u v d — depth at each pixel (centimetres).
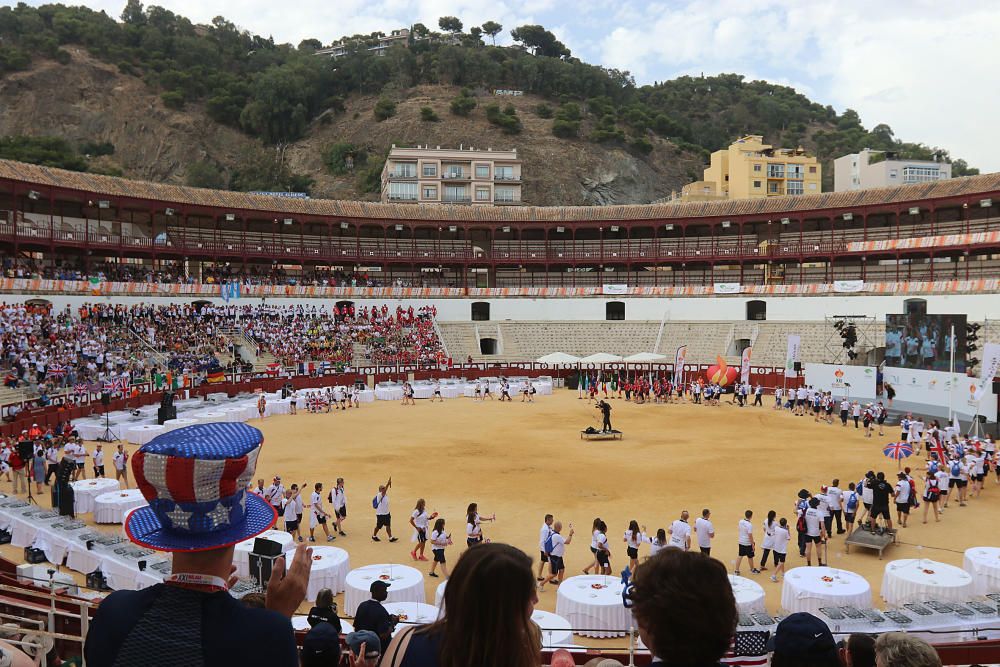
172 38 19562
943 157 15862
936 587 1811
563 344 8256
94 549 2102
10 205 6862
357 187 16625
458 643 361
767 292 7831
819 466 3594
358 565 2230
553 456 3853
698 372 7350
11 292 5934
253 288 7550
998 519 2716
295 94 18762
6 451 3228
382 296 8281
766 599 1980
